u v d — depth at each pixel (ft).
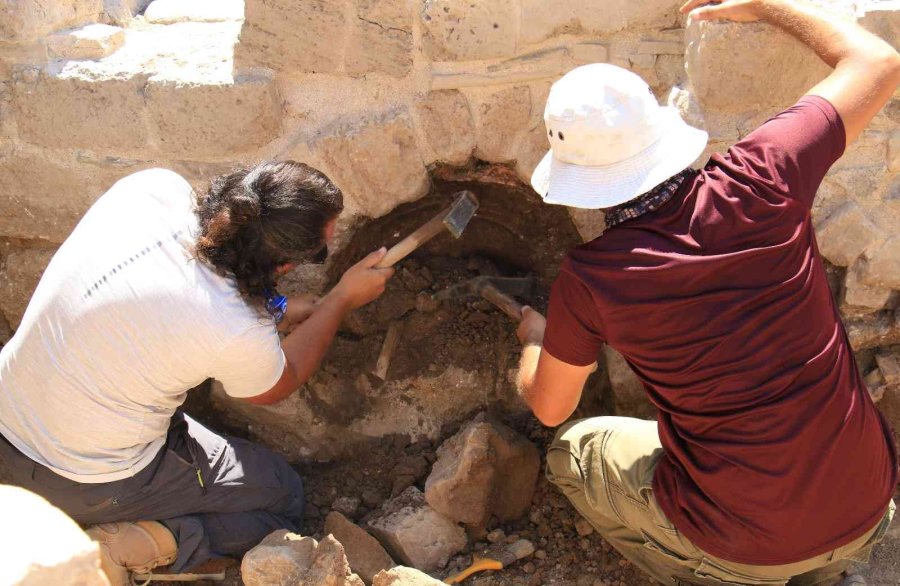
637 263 5.27
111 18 8.42
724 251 5.22
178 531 7.13
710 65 6.70
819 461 5.60
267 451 7.79
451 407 8.68
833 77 5.84
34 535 3.26
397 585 6.55
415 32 7.15
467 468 7.57
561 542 7.70
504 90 7.32
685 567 6.70
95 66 7.50
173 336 6.12
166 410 6.69
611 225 5.50
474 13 6.98
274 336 6.50
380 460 8.57
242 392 6.64
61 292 6.28
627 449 6.76
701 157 7.13
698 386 5.48
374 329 8.73
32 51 7.49
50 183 7.91
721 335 5.29
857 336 7.57
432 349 8.69
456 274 8.91
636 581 7.28
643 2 6.95
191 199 6.53
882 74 5.77
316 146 7.53
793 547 5.82
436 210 8.48
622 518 6.77
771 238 5.27
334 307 7.34
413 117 7.46
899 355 7.68
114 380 6.26
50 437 6.47
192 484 7.08
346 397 8.68
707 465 5.79
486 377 8.63
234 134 7.47
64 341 6.23
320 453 8.72
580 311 5.57
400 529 7.54
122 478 6.70
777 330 5.34
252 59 7.30
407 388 8.70
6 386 6.54
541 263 8.73
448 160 7.69
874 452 5.85
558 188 5.47
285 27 7.15
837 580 7.07
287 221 6.03
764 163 5.37
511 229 8.68
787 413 5.45
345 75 7.38
